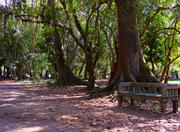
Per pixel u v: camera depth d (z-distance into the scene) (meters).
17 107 7.96
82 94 12.89
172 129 4.63
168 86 6.18
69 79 21.61
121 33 10.62
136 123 5.20
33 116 6.14
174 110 6.41
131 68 10.14
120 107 7.60
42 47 30.72
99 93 10.88
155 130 4.57
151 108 7.26
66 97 11.62
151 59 21.92
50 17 14.13
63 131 4.53
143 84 7.65
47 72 49.81
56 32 20.89
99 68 42.41
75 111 6.93
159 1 14.67
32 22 14.08
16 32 15.28
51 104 8.73
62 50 22.14
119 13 10.88
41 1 13.19
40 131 4.52
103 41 22.39
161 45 21.19
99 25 16.20
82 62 34.97
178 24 17.53
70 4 13.41
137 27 10.29
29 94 13.57
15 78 43.03
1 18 13.03
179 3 12.48
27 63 31.64
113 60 21.27
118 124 5.11
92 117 5.92
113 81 10.96
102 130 4.61
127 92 7.48
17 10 13.00
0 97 11.73
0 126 4.95
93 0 12.49
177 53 22.77
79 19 15.17
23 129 4.68
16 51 25.84
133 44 10.37
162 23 16.64
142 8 14.27
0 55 26.53
